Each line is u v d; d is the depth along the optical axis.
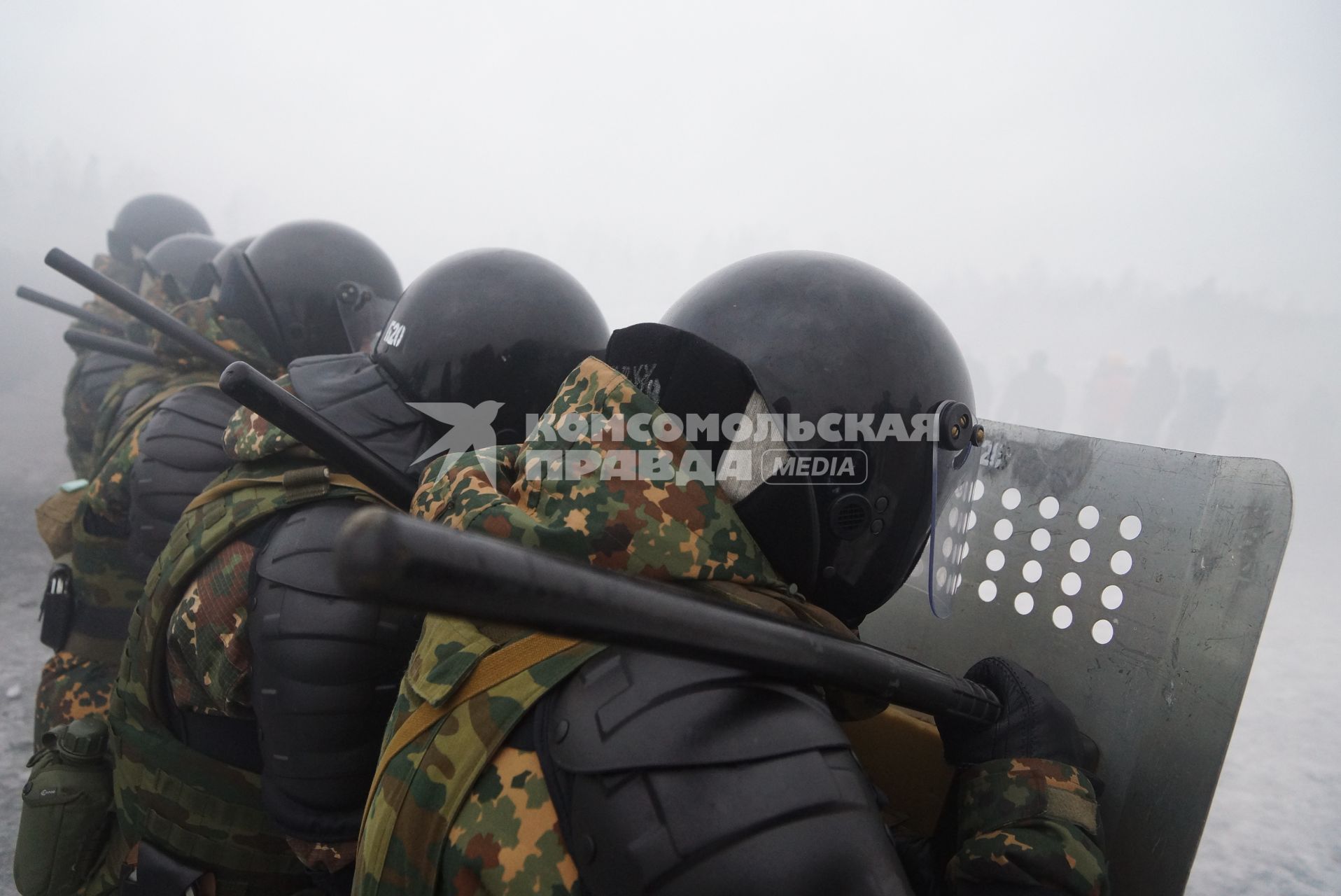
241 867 1.16
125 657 1.15
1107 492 0.87
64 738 1.28
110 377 2.85
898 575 0.79
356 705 0.95
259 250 1.90
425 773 0.58
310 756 0.95
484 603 0.35
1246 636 0.73
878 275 0.80
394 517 0.33
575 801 0.51
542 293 1.34
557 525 0.62
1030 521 0.94
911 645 1.07
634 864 0.47
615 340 0.79
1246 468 0.74
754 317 0.73
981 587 0.99
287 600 0.95
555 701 0.56
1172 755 0.78
